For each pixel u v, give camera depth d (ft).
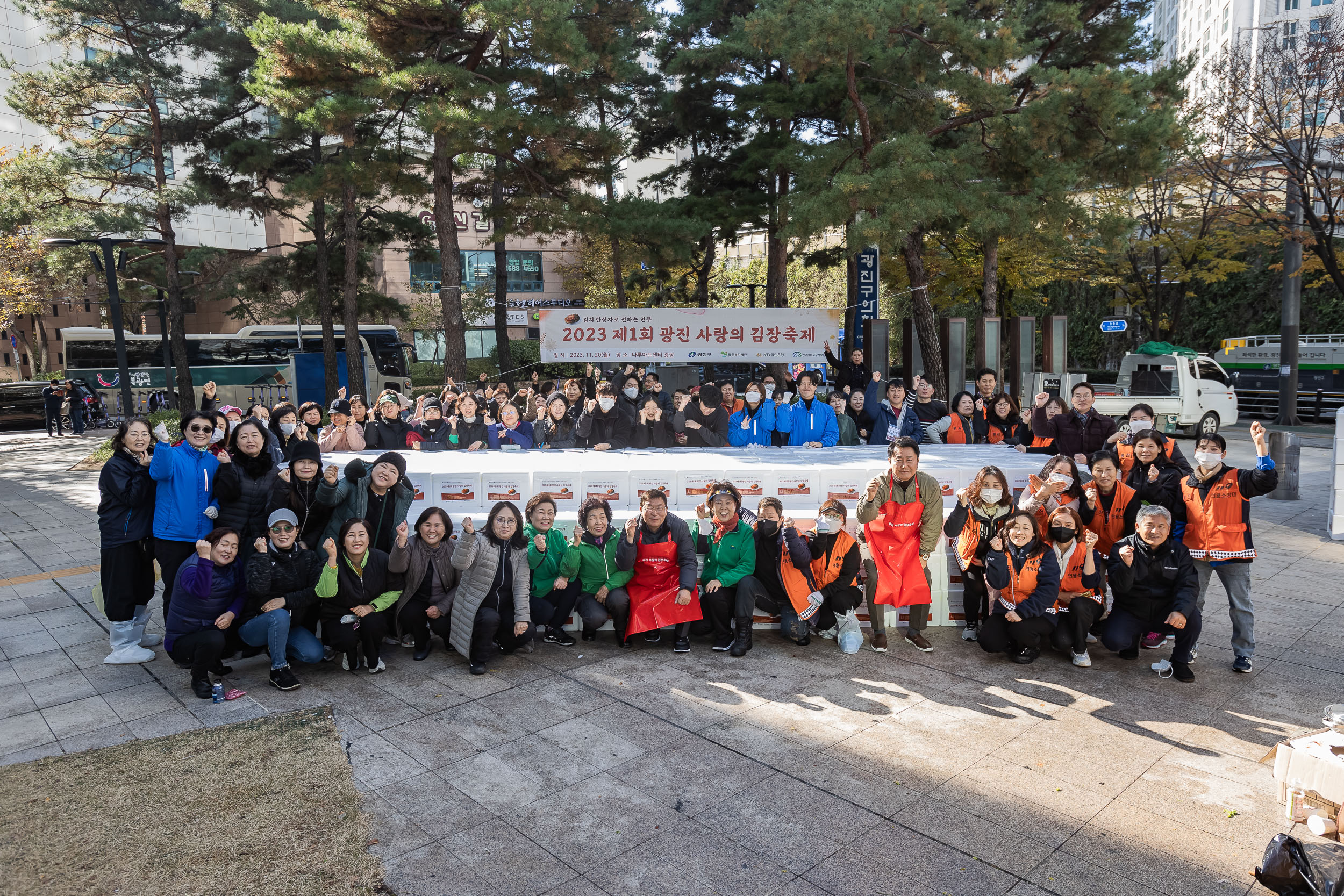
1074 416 25.96
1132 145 46.14
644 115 83.87
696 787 13.97
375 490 20.34
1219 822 12.83
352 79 51.39
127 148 75.46
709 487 22.36
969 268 77.61
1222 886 11.25
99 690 18.35
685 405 32.40
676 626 20.79
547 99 56.85
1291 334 70.38
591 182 63.10
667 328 49.21
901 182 42.32
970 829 12.66
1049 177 45.96
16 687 18.52
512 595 19.97
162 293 78.13
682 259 60.90
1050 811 13.16
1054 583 19.22
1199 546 18.84
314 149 76.69
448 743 15.69
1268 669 19.21
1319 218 67.62
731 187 75.00
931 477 20.54
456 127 47.96
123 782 14.11
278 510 18.80
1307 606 23.82
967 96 46.19
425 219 87.97
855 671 19.38
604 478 22.91
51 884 11.29
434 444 29.09
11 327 132.26
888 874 11.55
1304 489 43.27
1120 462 22.06
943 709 17.16
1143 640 20.42
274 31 48.26
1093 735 15.90
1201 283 98.17
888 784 14.05
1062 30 54.75
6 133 137.90
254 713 17.15
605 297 143.95
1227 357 91.61
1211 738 15.71
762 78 71.20
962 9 50.24
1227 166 75.77
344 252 85.92
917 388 33.30
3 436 80.07
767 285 76.13
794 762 14.85
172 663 20.07
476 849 12.20
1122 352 109.50
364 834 12.53
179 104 75.97
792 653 20.71
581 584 21.33
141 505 19.65
